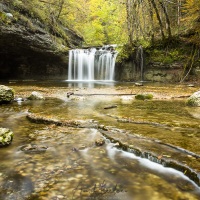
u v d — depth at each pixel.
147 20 28.34
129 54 24.02
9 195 2.66
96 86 17.42
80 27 38.97
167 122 5.76
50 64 25.38
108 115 6.68
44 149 4.05
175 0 25.70
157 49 22.95
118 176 3.10
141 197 2.61
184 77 20.80
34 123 5.91
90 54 26.50
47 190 2.76
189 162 3.30
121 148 4.07
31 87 15.85
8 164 3.46
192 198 2.58
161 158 3.45
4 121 6.11
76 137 4.72
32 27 21.08
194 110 7.58
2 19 18.06
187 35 21.94
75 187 2.83
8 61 23.77
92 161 3.57
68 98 10.54
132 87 16.41
